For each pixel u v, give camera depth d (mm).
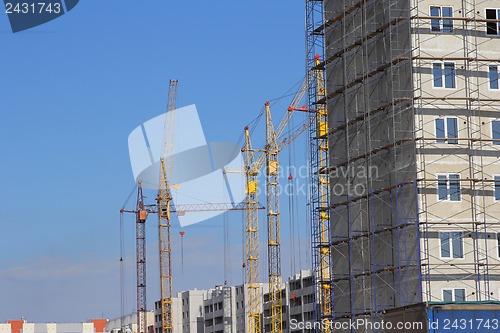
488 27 93938
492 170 92125
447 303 74250
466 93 92438
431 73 92250
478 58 93125
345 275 101625
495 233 91375
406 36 92938
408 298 90438
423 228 89875
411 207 91062
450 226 90500
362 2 99438
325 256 123562
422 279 89062
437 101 92000
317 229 112688
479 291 89938
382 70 95812
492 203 91812
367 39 98812
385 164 95312
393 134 92938
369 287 96812
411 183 90938
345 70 103062
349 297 100688
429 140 91062
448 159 91438
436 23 92875
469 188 91438
